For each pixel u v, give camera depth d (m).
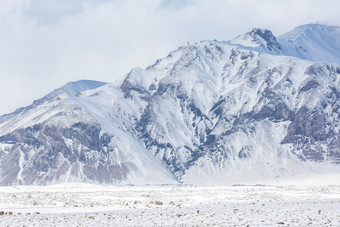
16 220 78.81
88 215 88.75
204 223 72.19
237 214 86.00
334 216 79.31
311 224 68.62
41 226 70.38
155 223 72.88
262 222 72.00
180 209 102.75
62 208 112.38
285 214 84.44
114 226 69.94
